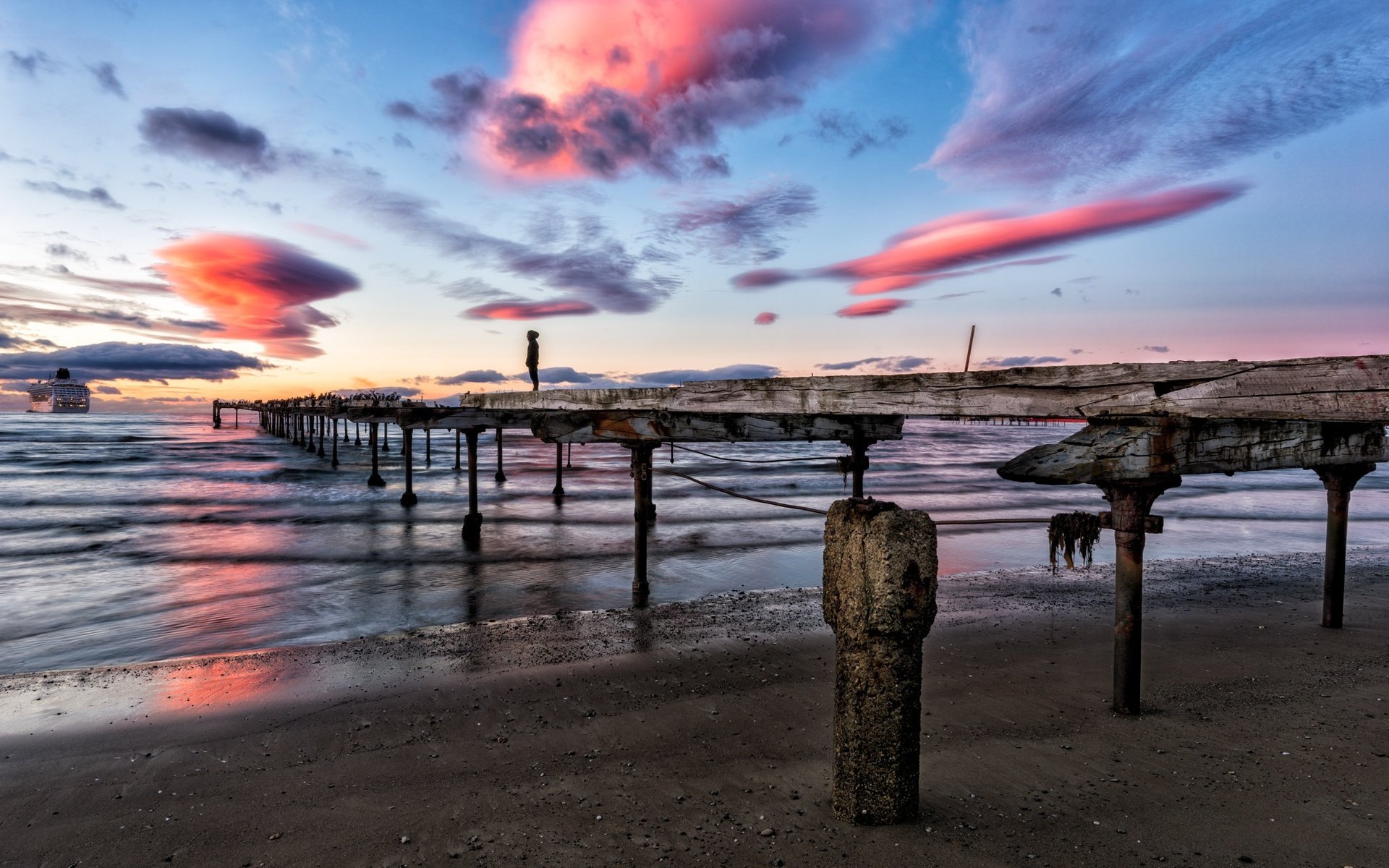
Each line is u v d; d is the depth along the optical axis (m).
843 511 3.85
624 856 3.70
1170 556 14.16
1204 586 10.45
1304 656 7.01
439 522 19.00
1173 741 4.95
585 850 3.79
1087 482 4.59
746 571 13.05
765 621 8.96
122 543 16.25
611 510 21.31
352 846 3.97
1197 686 6.12
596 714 5.84
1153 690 6.05
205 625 9.83
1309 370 3.58
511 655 7.57
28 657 8.51
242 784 4.78
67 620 10.12
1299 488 26.77
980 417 4.86
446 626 8.95
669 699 6.16
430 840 3.99
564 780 4.65
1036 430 127.00
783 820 3.94
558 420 9.99
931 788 4.25
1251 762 4.60
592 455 49.16
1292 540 15.87
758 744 5.12
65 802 4.59
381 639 8.36
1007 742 4.96
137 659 8.40
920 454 54.69
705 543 15.86
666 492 26.30
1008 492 26.66
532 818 4.18
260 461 41.53
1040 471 4.64
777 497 24.75
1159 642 7.52
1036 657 7.11
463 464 38.91
